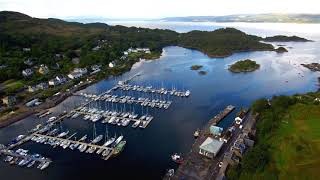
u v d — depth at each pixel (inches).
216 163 5113.2
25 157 5629.9
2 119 7475.4
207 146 5423.2
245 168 4557.1
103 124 7155.5
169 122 7170.3
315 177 4121.6
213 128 6245.1
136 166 5280.5
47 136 6486.2
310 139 5201.8
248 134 6028.5
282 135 5502.0
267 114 6515.8
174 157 5393.7
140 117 7524.6
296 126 5812.0
